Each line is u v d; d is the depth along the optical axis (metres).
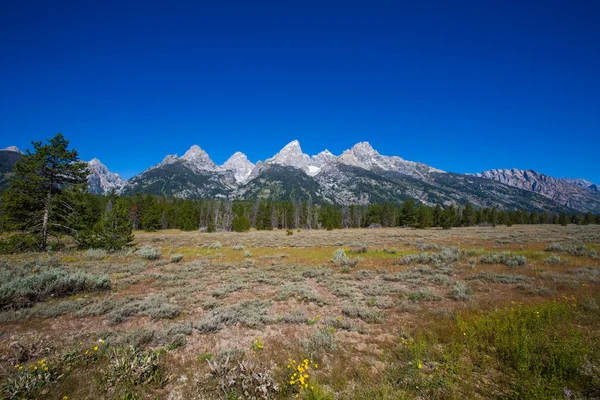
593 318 7.29
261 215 90.00
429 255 20.67
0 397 4.12
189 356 5.96
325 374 5.13
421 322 7.73
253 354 5.93
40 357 5.63
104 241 24.55
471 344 5.97
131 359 5.18
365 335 7.13
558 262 16.45
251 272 15.53
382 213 97.00
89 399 4.28
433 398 4.33
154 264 17.88
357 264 18.19
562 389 4.25
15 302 8.76
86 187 26.83
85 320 8.20
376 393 4.39
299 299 10.64
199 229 78.19
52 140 24.73
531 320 6.91
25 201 23.30
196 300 10.28
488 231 53.03
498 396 4.37
